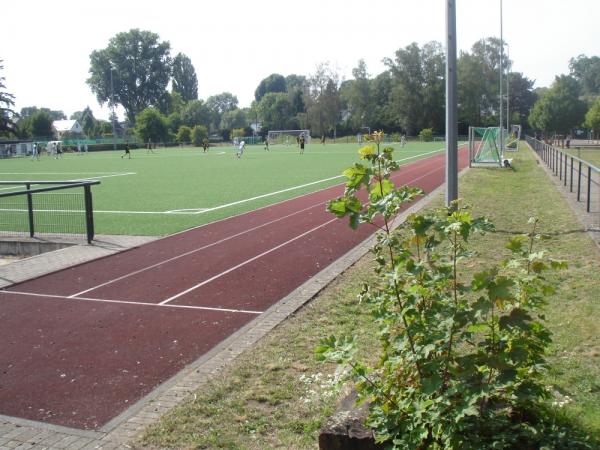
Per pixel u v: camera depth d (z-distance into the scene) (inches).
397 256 150.9
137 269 444.1
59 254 503.8
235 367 240.7
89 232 553.3
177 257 483.8
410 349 144.3
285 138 4618.6
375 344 258.7
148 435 189.8
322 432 153.2
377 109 4877.0
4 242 570.9
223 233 594.6
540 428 146.3
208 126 5684.1
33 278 419.5
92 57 5118.1
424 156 2042.3
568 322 272.5
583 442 145.6
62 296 374.0
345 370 206.8
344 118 5944.9
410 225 148.2
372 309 165.5
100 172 1627.7
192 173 1509.6
